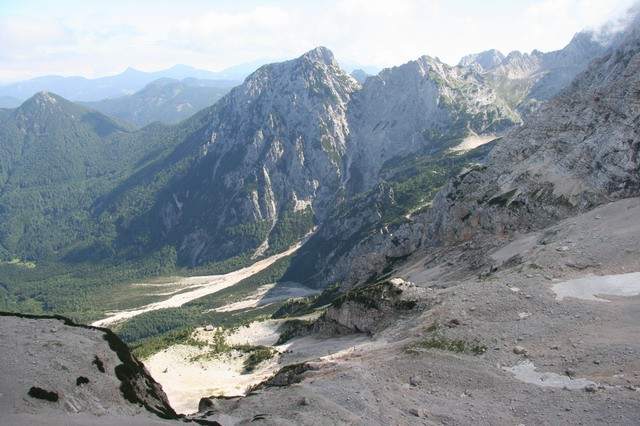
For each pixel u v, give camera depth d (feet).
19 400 114.73
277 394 167.02
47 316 169.78
